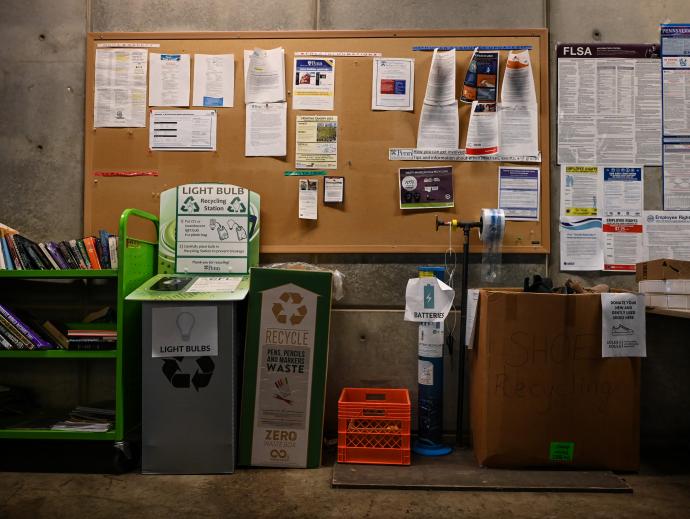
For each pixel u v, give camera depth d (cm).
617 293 208
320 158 259
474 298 223
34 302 260
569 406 207
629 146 258
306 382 214
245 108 260
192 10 265
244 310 236
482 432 211
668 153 257
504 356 207
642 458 230
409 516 174
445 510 178
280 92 259
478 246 256
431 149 258
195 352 207
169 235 244
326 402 256
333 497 187
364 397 243
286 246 258
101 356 211
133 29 265
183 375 208
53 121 263
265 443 214
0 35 264
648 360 253
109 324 228
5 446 243
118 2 264
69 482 200
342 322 258
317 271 214
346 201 259
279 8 264
